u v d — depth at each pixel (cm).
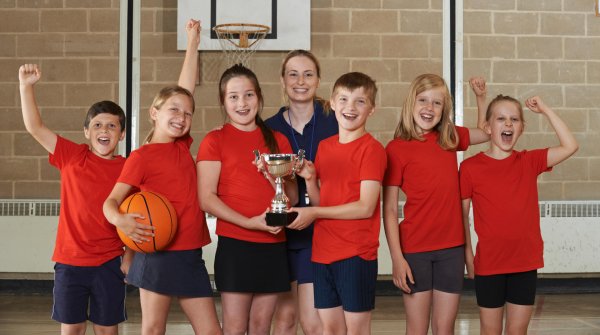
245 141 237
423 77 255
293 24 530
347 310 226
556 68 541
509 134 265
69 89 529
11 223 517
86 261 247
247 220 225
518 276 257
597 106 542
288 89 257
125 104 528
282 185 225
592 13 543
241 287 229
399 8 534
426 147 253
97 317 251
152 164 230
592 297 500
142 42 530
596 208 530
